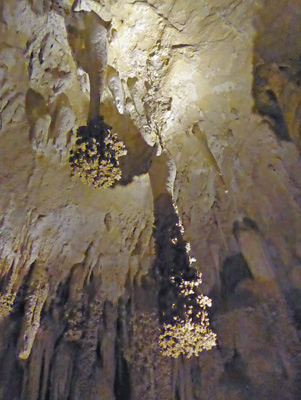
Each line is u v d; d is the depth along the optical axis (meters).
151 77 3.06
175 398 3.10
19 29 2.88
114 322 3.25
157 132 3.11
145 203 3.17
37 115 3.01
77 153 2.98
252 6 2.83
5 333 3.11
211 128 3.20
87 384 3.08
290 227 3.15
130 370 3.14
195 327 2.77
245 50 2.95
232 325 3.21
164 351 2.87
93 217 3.20
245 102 3.09
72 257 3.25
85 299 3.25
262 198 3.22
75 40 2.84
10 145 3.05
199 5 2.84
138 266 3.26
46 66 2.98
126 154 3.10
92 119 2.96
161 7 2.84
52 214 3.13
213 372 3.13
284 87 2.96
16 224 3.09
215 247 3.31
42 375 3.08
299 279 3.12
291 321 3.09
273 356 3.07
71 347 3.16
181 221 3.11
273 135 3.05
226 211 3.31
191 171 3.26
